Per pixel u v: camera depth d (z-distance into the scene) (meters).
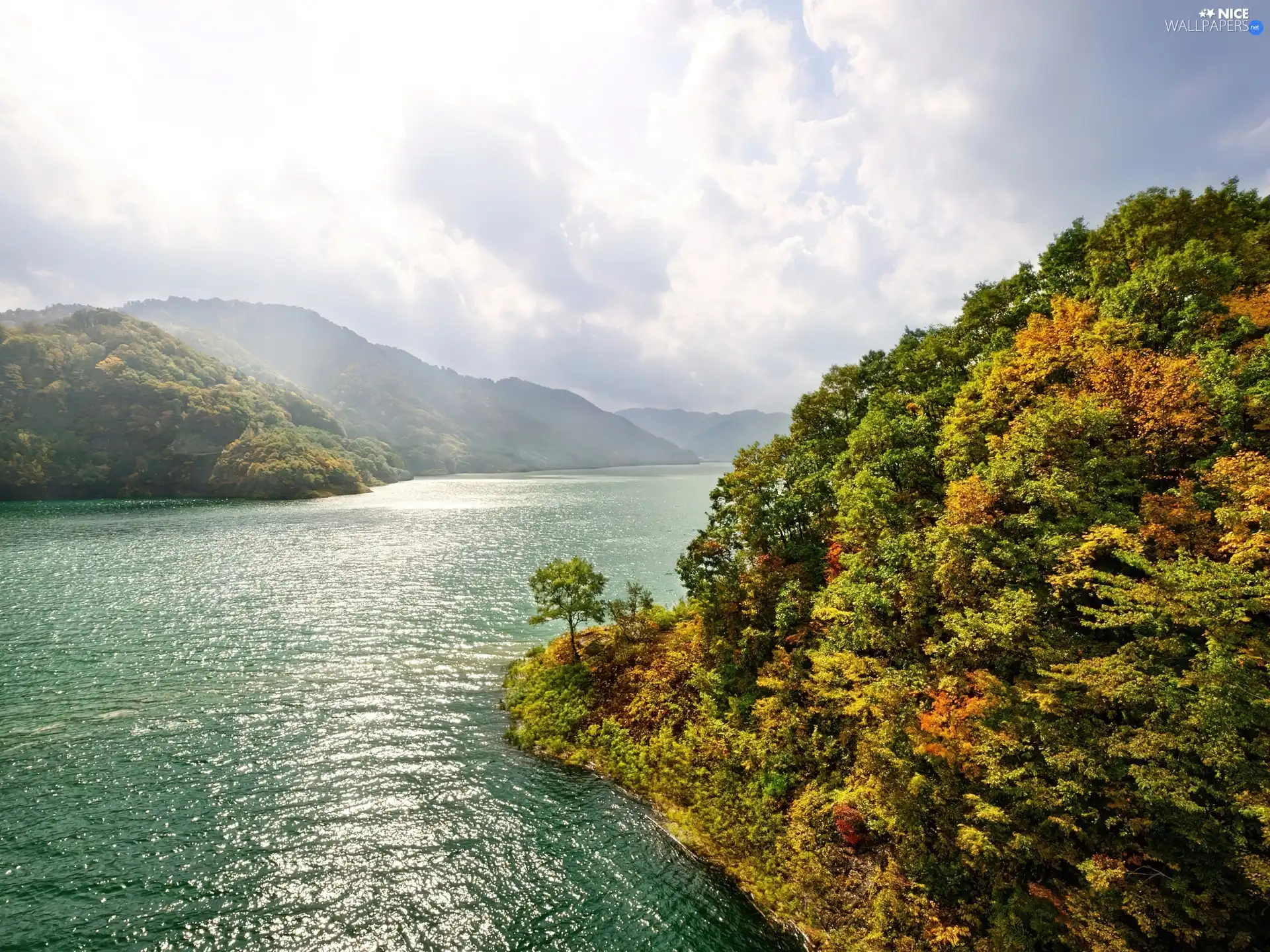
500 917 21.08
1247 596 15.80
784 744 28.67
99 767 30.97
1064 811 17.22
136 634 53.81
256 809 27.48
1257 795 13.72
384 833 25.78
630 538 112.50
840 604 28.61
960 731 19.56
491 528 128.25
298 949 19.66
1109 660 16.70
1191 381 21.66
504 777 30.59
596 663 41.69
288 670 45.31
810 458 47.62
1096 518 20.45
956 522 24.36
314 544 105.12
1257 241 31.05
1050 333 29.38
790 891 22.16
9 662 46.44
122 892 22.02
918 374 46.19
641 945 19.91
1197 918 14.55
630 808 27.95
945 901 19.50
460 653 49.66
